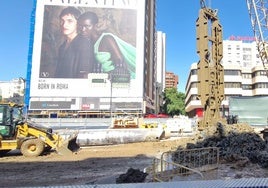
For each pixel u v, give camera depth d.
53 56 89.31
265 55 51.28
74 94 87.19
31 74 87.62
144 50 93.44
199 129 21.47
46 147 20.94
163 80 179.75
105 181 11.00
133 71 89.50
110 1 94.12
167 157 13.19
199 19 21.34
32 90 86.81
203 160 12.14
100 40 91.38
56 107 86.00
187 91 119.75
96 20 92.94
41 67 88.31
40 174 13.19
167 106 113.31
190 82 96.06
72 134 23.05
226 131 18.02
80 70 88.94
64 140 20.14
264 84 91.19
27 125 19.73
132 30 92.81
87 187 3.01
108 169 14.00
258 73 92.00
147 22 103.31
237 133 17.02
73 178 12.12
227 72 91.19
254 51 144.12
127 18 93.50
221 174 10.52
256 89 92.00
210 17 22.16
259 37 51.34
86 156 18.81
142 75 89.38
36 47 89.56
